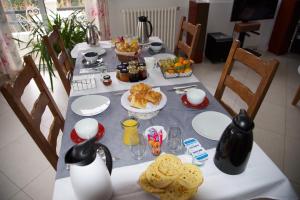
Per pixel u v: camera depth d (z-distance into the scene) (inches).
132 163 32.4
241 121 27.1
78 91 50.1
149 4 120.8
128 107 42.0
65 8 120.4
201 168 31.5
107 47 75.5
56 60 61.9
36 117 41.7
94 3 110.3
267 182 29.5
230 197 28.3
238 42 51.3
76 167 23.7
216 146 34.1
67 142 36.1
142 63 56.3
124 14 115.9
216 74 120.6
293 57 140.6
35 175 64.5
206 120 40.3
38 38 106.7
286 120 85.7
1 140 77.4
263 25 143.4
